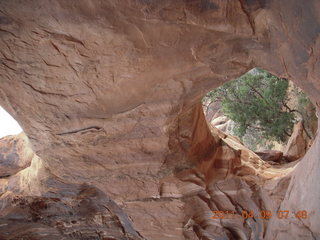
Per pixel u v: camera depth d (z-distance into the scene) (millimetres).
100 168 5188
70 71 3633
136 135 4613
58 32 3172
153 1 2859
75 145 4754
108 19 3027
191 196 5734
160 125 4434
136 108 4188
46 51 3398
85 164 5137
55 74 3676
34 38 3242
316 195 4039
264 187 5574
